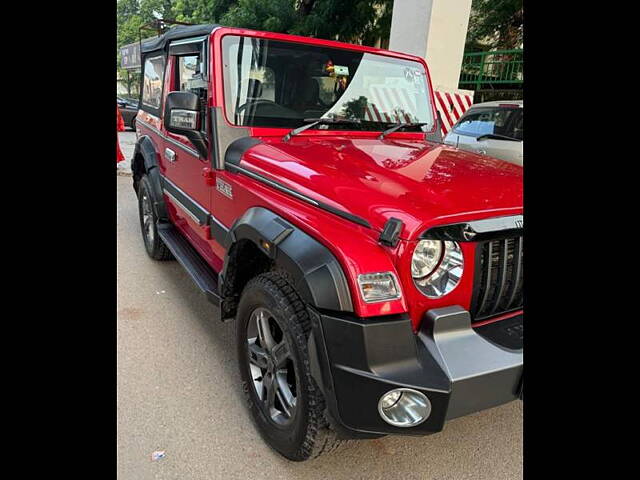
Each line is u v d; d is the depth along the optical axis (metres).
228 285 2.61
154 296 4.04
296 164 2.40
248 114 2.92
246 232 2.30
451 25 8.13
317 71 3.12
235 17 12.95
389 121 3.38
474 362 1.75
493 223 1.89
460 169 2.45
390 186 2.12
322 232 1.91
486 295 1.99
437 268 1.86
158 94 4.29
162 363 3.06
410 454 2.38
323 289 1.77
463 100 8.51
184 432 2.46
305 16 13.38
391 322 1.73
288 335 2.02
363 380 1.71
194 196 3.39
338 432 1.86
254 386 2.42
